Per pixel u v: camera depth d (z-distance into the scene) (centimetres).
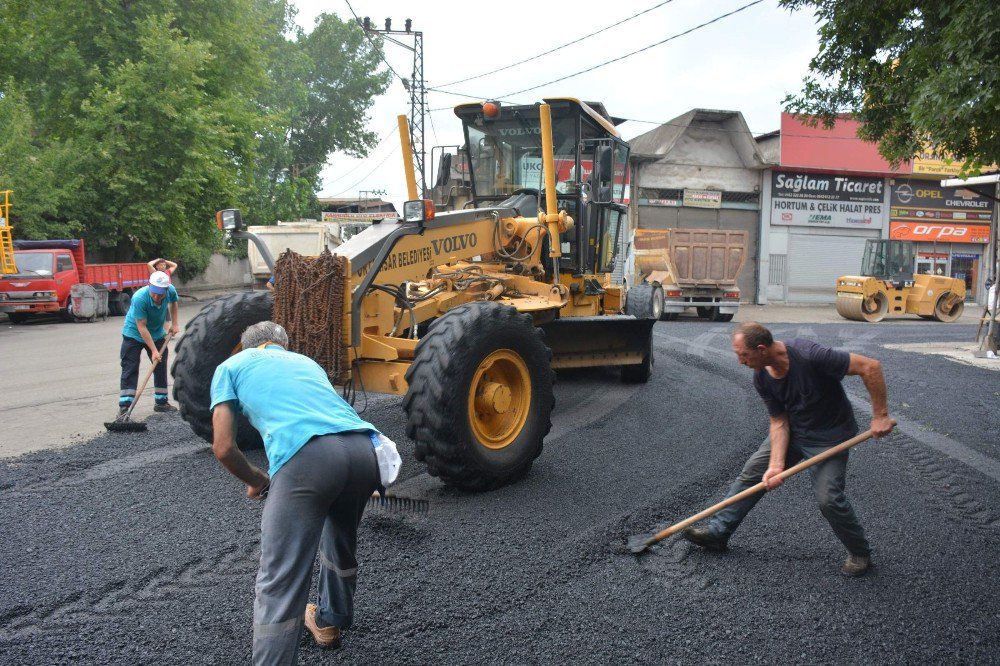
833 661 308
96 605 343
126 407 702
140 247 2636
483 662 303
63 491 497
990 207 2962
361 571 380
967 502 497
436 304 637
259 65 2981
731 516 406
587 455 596
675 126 2677
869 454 606
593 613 344
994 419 726
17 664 292
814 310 2575
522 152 831
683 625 334
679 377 955
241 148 2847
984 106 552
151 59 2494
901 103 732
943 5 608
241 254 3994
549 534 431
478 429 506
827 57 766
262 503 476
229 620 330
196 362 571
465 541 420
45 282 1866
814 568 394
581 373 982
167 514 456
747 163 2759
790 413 388
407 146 770
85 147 2375
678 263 1884
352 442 288
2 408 786
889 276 1966
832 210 2847
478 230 686
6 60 2466
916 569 393
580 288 857
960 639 326
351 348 515
